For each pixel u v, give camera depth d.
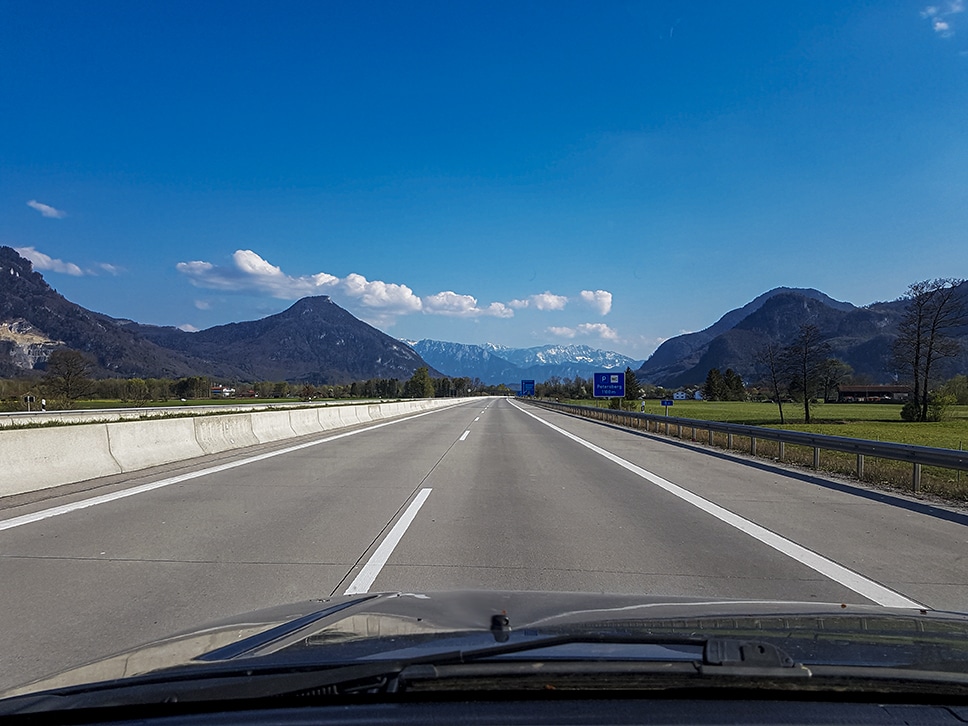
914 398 58.22
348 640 3.15
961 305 57.12
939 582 6.49
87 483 12.04
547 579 6.40
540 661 2.80
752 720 2.54
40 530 8.31
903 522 9.77
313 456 17.67
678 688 2.67
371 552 7.44
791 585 6.31
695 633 3.24
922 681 2.69
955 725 2.55
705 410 81.69
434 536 8.33
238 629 3.58
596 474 15.03
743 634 3.25
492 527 8.95
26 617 5.17
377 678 2.69
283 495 11.28
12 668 4.18
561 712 2.58
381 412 43.69
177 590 5.91
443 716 2.56
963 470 11.77
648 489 12.78
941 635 3.35
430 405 71.69
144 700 2.64
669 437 28.30
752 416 64.19
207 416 18.05
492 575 6.52
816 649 3.08
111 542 7.75
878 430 44.53
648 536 8.51
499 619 3.34
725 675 2.66
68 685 2.95
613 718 2.54
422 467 15.73
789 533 8.84
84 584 6.08
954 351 57.47
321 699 2.67
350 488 12.23
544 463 17.14
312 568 6.73
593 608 3.84
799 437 17.42
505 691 2.66
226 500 10.68
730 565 7.06
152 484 12.16
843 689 2.69
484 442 23.73
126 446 13.95
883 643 3.19
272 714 2.62
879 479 14.44
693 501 11.40
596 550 7.68
